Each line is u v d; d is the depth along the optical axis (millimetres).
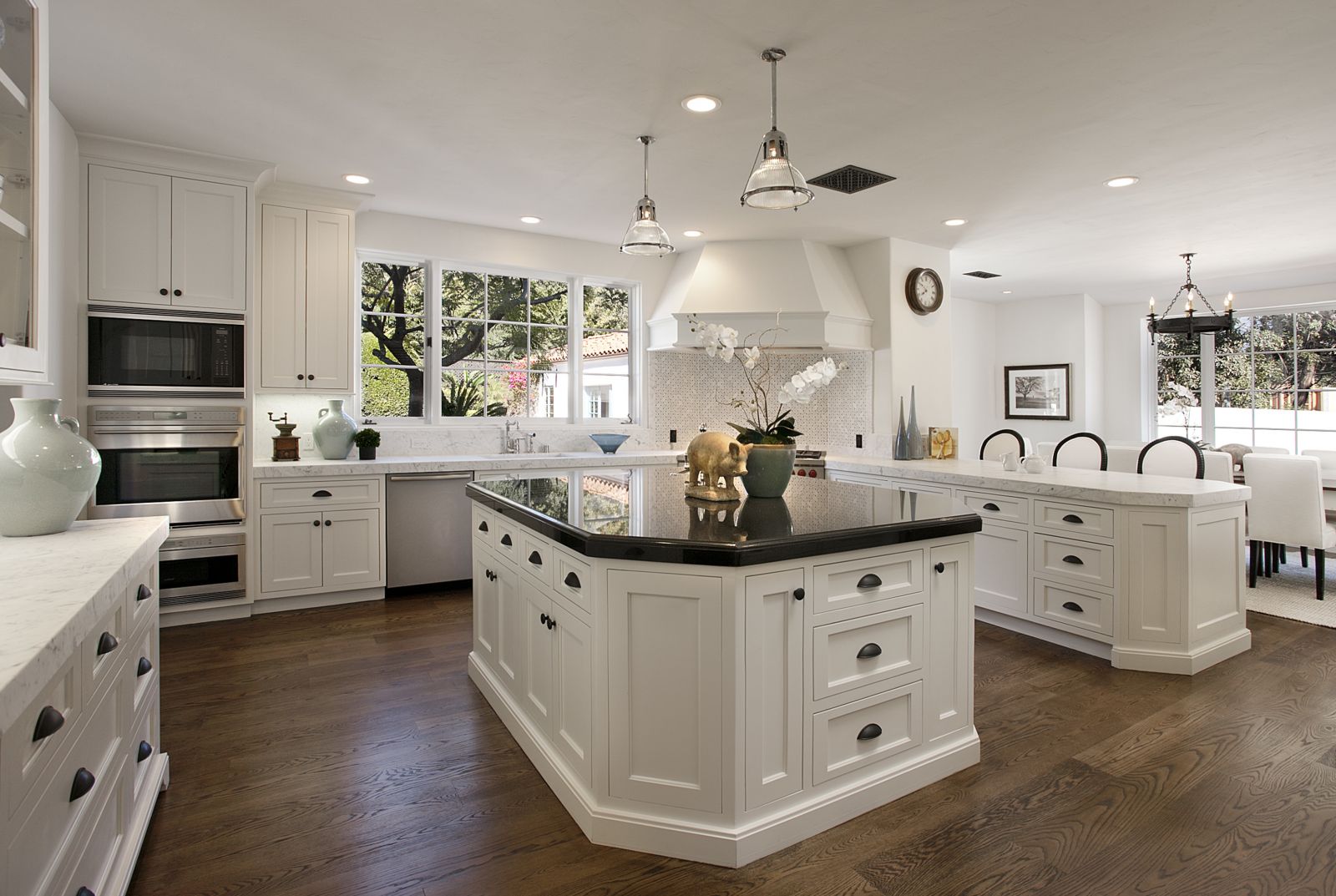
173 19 2391
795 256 5246
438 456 5023
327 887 1740
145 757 1843
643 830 1893
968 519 2258
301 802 2113
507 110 3096
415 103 3031
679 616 1866
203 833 1955
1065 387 7883
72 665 1269
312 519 4121
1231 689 3021
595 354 5719
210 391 3764
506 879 1779
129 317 3564
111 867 1550
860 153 3564
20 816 1035
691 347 5293
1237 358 7441
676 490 2867
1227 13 2293
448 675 3146
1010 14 2309
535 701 2387
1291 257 5965
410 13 2340
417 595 4469
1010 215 4664
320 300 4277
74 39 2527
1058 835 1977
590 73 2742
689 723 1870
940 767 2264
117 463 3570
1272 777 2291
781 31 2424
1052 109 3037
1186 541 3176
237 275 3812
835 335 5152
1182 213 4637
